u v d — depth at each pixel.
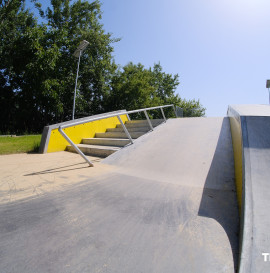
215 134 4.68
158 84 30.02
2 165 3.87
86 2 16.62
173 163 3.47
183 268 1.16
